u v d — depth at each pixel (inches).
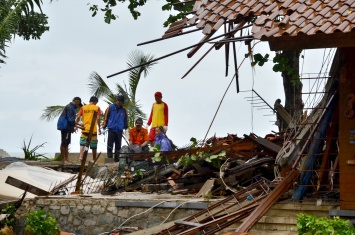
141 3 1098.7
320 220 631.8
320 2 660.7
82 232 824.9
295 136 792.9
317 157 768.3
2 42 1008.2
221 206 751.1
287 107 1105.4
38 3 1029.2
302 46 644.7
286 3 670.5
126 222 807.1
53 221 743.1
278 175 784.3
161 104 1095.6
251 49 751.1
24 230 838.5
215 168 877.2
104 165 1095.6
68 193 921.5
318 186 738.2
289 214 741.3
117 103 1167.0
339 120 705.0
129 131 1095.0
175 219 788.6
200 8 707.4
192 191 864.3
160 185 891.4
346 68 700.7
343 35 628.7
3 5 1011.9
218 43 669.3
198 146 885.8
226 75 755.4
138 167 917.2
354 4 647.1
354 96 696.4
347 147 700.7
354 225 695.1
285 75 1103.6
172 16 968.3
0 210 843.4
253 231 749.3
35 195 876.6
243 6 690.2
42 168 978.1
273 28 647.8
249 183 838.5
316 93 761.0
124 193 889.5
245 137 852.6
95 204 824.3
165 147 986.7
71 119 1174.3
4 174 933.8
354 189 698.8
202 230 732.7
